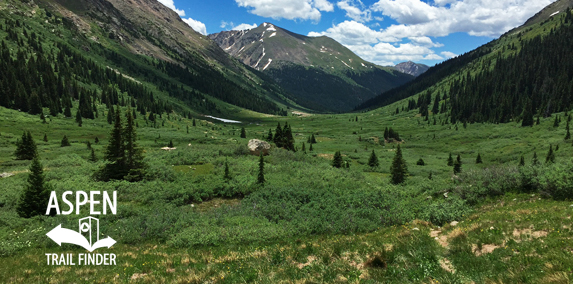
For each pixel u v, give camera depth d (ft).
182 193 92.94
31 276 36.63
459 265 28.66
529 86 591.37
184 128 531.50
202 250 50.75
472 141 409.90
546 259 25.80
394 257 32.30
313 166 150.61
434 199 77.36
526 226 35.53
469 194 67.10
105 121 473.26
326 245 40.37
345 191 96.63
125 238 59.72
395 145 437.17
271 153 180.65
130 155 112.16
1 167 175.11
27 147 217.15
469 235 36.52
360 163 271.69
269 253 40.75
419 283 25.89
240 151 176.86
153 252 49.90
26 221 68.18
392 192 94.27
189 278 32.60
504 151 326.85
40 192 73.41
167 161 141.79
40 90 477.36
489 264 27.40
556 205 45.96
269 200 86.94
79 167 132.26
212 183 103.04
